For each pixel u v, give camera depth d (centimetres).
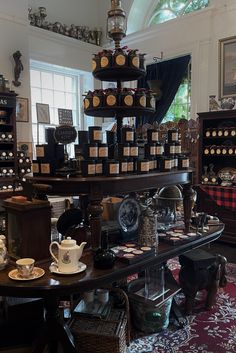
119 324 197
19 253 177
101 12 667
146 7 614
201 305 262
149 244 212
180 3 567
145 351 205
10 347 179
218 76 482
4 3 480
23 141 514
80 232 204
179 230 249
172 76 548
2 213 303
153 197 268
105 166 193
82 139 214
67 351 166
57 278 162
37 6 567
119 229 222
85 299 216
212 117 450
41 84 588
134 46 598
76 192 187
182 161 246
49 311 166
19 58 495
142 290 240
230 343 213
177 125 494
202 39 501
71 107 642
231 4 464
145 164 210
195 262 245
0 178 459
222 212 443
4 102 452
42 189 181
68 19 619
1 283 156
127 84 606
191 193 253
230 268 346
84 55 629
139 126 505
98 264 177
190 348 208
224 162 485
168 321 234
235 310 255
